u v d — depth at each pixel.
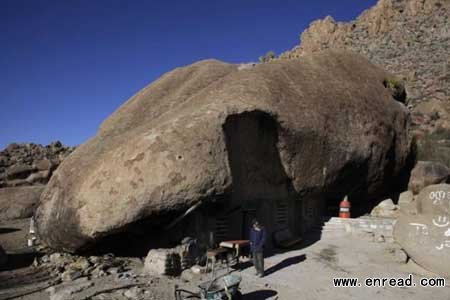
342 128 15.78
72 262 11.60
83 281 9.85
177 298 8.62
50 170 27.75
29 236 16.16
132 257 11.89
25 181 26.83
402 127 19.02
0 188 25.38
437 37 66.94
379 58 66.31
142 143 11.35
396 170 18.52
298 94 15.33
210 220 11.93
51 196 13.27
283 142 13.89
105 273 10.45
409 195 17.33
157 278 10.06
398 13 81.00
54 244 12.53
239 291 8.56
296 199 15.19
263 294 9.20
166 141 11.23
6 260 12.53
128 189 10.76
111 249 12.05
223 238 12.30
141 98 18.47
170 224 11.40
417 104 40.62
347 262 11.74
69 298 8.52
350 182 16.44
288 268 11.22
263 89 14.20
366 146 16.38
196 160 11.03
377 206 17.14
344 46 81.06
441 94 45.50
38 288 9.66
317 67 17.92
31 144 31.02
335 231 14.99
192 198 10.84
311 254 12.62
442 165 17.75
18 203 23.31
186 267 10.70
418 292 9.38
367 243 13.53
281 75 15.96
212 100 13.27
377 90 19.17
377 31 80.94
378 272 10.82
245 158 13.12
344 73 18.64
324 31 92.31
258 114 13.20
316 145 14.70
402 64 60.88
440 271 10.56
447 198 11.46
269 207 13.87
